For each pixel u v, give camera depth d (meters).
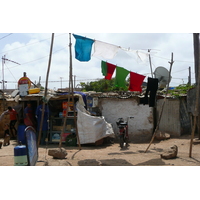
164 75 10.20
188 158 7.99
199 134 11.59
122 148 10.95
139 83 9.52
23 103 13.92
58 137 12.38
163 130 13.95
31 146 5.69
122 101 14.14
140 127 13.82
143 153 9.30
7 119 15.12
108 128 12.30
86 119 11.72
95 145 11.96
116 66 9.40
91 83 25.98
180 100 13.77
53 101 13.41
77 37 8.99
